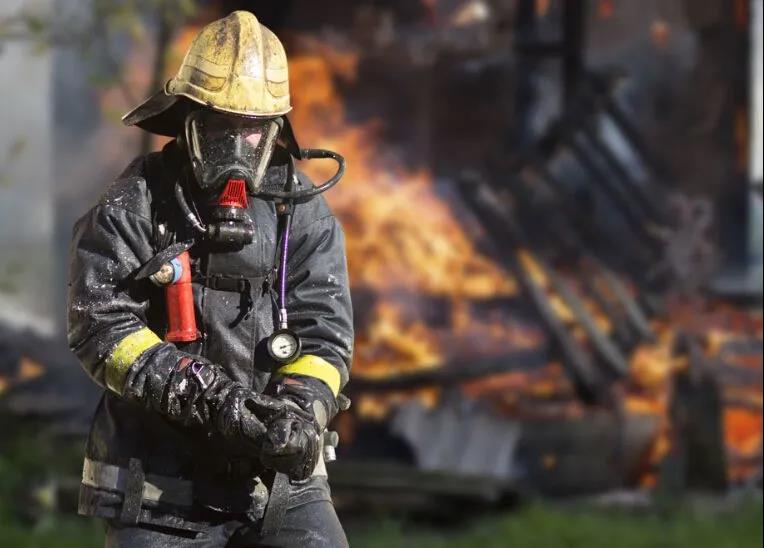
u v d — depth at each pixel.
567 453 26.31
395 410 27.77
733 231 38.62
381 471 24.39
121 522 8.37
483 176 33.84
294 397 8.18
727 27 40.47
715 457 26.44
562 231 32.66
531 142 39.56
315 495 8.64
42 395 28.52
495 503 23.14
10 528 21.00
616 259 33.94
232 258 8.41
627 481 26.62
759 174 39.47
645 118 40.91
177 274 8.20
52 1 31.09
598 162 37.25
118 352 8.04
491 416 27.23
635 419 26.80
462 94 40.34
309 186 8.84
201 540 8.41
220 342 8.38
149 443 8.41
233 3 39.06
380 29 40.34
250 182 8.31
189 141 8.35
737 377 29.66
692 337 28.20
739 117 40.03
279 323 8.51
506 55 39.91
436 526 22.98
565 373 29.44
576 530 21.92
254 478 8.48
